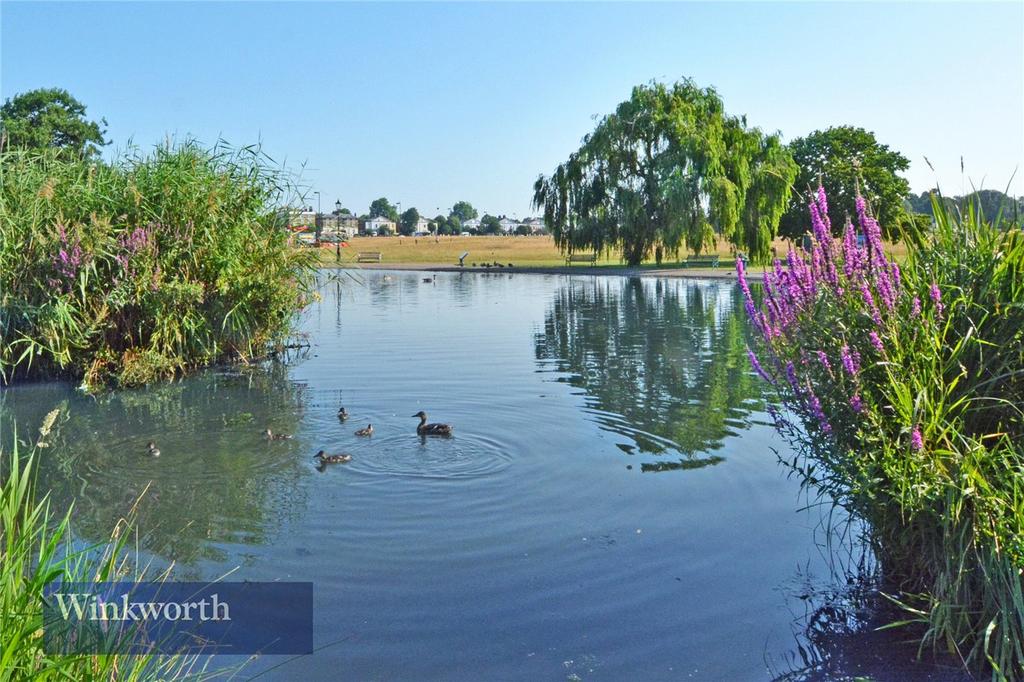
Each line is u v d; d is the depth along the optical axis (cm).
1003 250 573
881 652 536
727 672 518
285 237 1827
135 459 1002
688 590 634
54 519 788
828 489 619
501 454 1011
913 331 565
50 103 6462
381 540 739
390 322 2527
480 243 13100
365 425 1164
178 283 1598
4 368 1520
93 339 1562
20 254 1512
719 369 1605
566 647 552
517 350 1902
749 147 5112
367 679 513
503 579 657
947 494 510
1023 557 488
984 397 540
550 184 5681
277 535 752
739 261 641
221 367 1691
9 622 391
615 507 818
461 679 514
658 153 5269
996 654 504
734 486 878
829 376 577
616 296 3531
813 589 631
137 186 1639
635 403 1291
